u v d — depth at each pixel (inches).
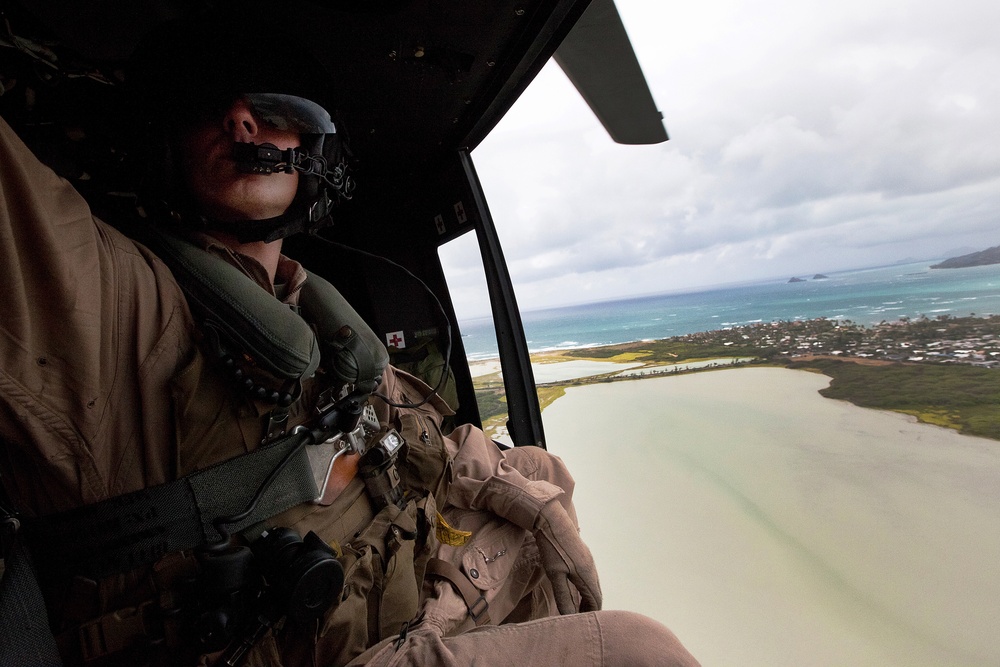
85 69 36.3
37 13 49.5
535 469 59.2
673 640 37.1
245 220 31.0
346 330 34.7
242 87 29.3
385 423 44.7
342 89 82.1
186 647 26.6
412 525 38.4
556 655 34.0
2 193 20.5
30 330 21.5
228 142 29.7
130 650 26.0
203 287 27.9
